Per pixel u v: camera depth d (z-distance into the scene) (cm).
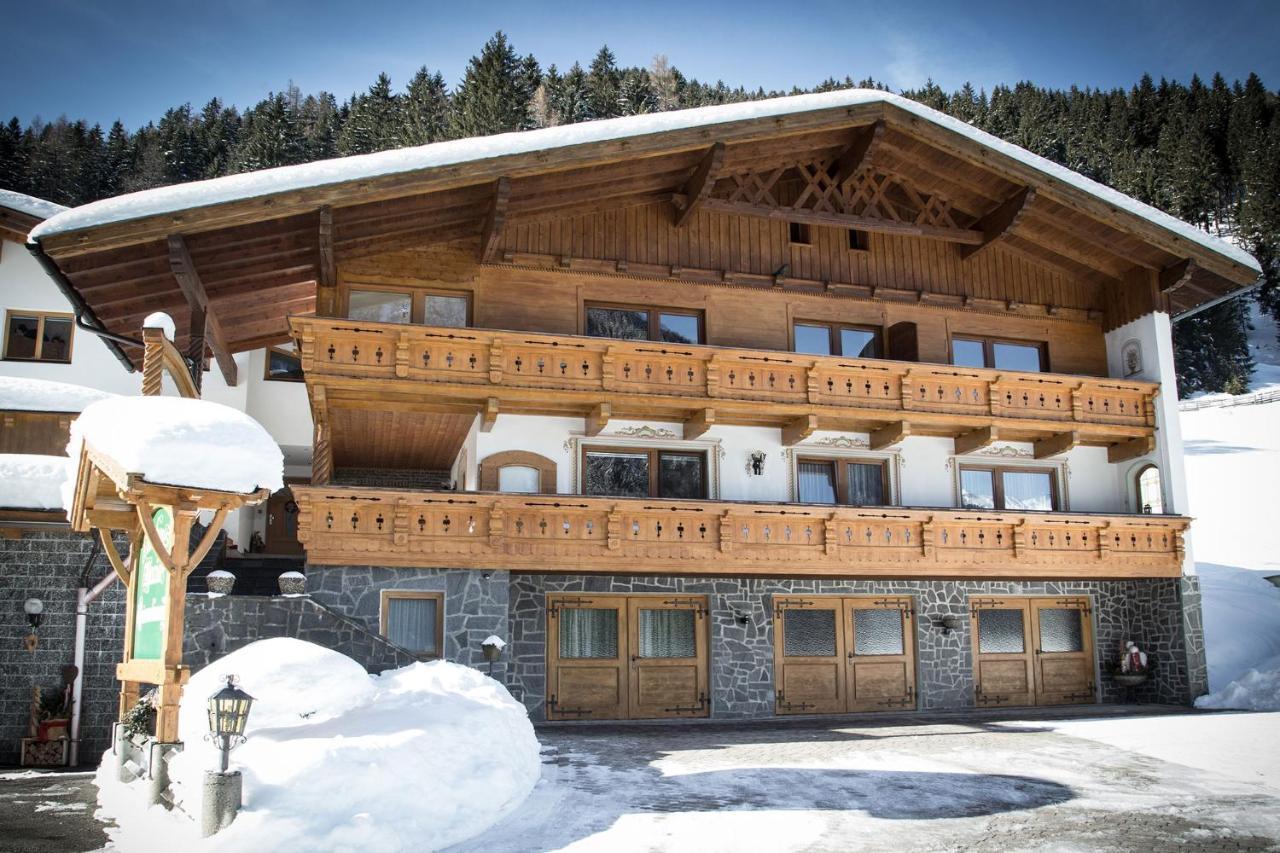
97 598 1484
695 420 1800
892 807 961
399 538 1544
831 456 1927
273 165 5831
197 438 860
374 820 768
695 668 1744
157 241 1392
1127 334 2094
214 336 1734
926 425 1912
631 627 1725
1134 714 1767
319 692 963
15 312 2338
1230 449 4359
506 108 5578
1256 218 8056
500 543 1593
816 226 1966
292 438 2698
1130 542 1955
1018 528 1872
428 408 1728
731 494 1850
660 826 864
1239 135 8950
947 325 2014
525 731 1078
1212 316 6888
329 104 7425
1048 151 7700
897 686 1859
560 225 1800
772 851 796
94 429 924
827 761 1198
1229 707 1877
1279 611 2284
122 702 1112
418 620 1560
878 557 1788
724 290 1878
